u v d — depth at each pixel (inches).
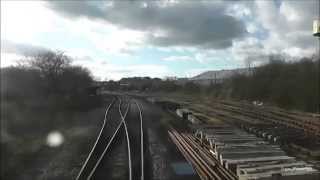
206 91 3518.7
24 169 636.7
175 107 1849.2
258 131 962.7
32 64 1520.7
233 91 2699.3
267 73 2274.9
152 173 607.8
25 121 989.8
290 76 1967.3
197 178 576.1
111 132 1077.1
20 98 1114.1
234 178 526.6
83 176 594.6
